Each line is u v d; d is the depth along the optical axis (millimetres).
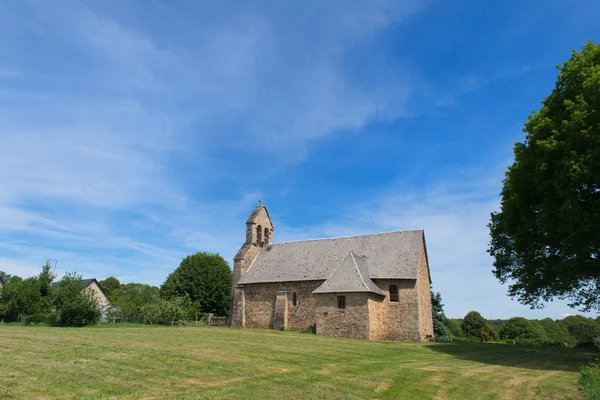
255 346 18641
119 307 37906
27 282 38219
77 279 31703
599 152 15867
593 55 18812
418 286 30500
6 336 19250
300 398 8906
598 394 10117
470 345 26672
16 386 8758
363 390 10172
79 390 8672
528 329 71500
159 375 10656
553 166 18375
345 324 28719
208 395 8758
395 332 30047
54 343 16672
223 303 54438
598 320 94750
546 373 14500
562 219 17922
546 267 20969
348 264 31250
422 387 11047
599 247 18531
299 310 34031
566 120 17844
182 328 32062
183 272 54406
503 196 24406
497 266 25469
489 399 9992
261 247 41906
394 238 34594
